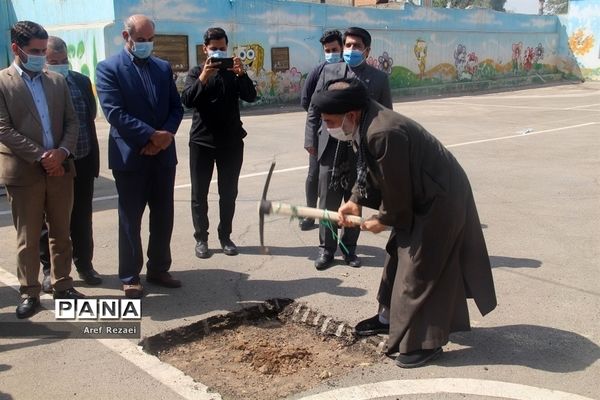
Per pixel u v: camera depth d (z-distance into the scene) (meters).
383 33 25.03
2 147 4.21
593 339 4.05
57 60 4.67
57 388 3.48
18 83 4.13
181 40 18.70
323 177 5.21
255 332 4.39
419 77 27.09
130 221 4.59
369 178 3.52
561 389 3.46
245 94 5.45
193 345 4.20
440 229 3.48
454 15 28.09
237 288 4.93
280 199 7.88
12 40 4.12
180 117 4.74
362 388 3.50
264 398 3.44
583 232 6.42
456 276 3.62
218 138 5.43
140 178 4.56
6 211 7.37
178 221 6.85
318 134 5.56
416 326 3.62
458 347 3.96
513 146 12.00
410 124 3.39
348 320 4.33
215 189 8.37
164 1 18.16
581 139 12.88
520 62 32.69
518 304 4.61
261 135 13.88
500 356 3.83
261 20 20.70
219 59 5.17
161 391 3.46
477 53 29.84
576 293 4.82
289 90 22.08
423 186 3.43
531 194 8.08
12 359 3.81
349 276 5.20
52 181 4.33
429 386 3.50
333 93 3.33
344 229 5.39
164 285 4.95
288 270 5.35
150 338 4.09
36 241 4.37
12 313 4.46
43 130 4.23
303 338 4.29
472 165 10.02
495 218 6.96
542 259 5.61
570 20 34.12
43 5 19.95
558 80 34.88
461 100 23.72
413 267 3.55
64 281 4.56
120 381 3.57
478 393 3.42
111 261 5.56
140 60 4.50
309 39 22.33
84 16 18.27
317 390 3.50
